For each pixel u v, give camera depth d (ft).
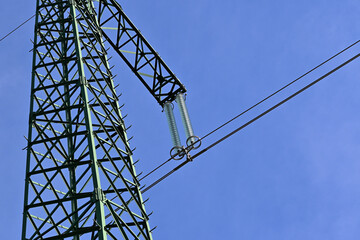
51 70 93.15
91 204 67.77
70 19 102.99
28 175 75.20
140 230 73.15
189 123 98.73
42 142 78.59
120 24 113.39
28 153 78.23
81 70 86.07
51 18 105.70
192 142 95.04
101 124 81.15
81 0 109.50
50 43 98.17
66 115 93.25
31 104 86.07
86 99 80.64
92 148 73.36
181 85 109.91
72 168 83.30
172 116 101.60
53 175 74.33
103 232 63.46
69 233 64.54
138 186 81.97
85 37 109.50
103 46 104.27
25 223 69.87
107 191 75.82
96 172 70.18
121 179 77.00
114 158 84.84
